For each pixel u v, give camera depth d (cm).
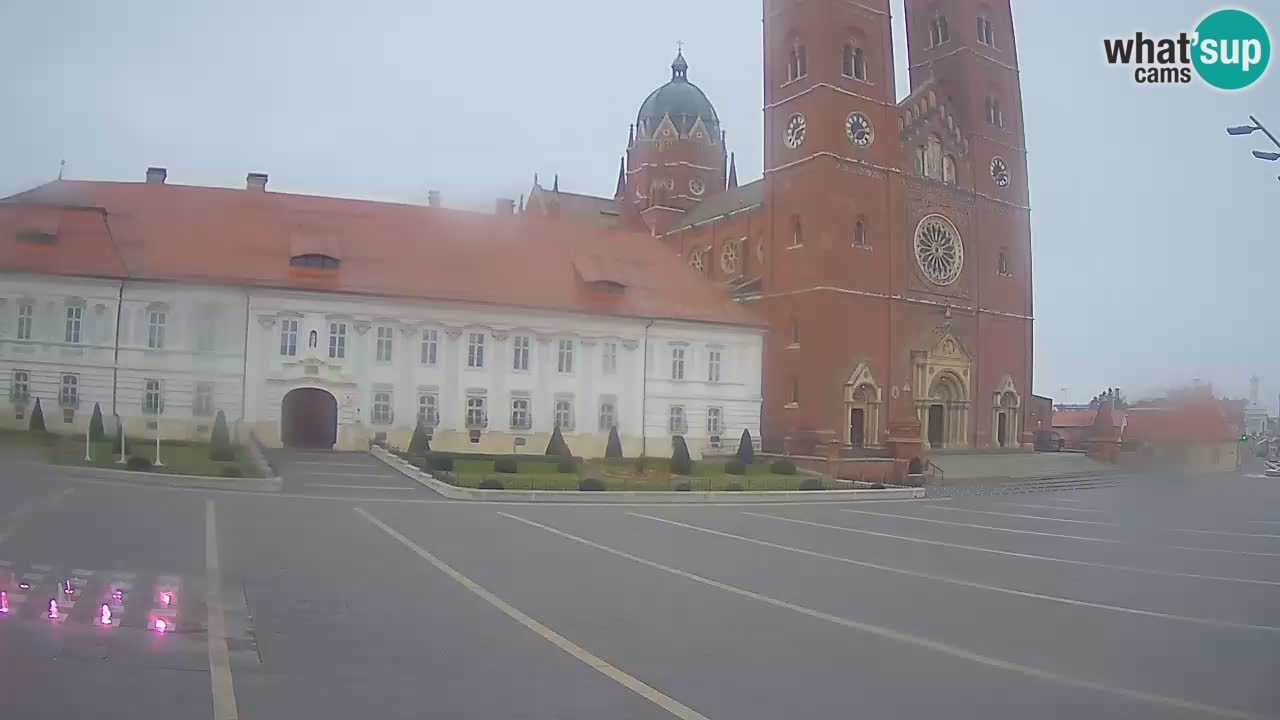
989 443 7925
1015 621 1639
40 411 5219
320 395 5884
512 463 4881
